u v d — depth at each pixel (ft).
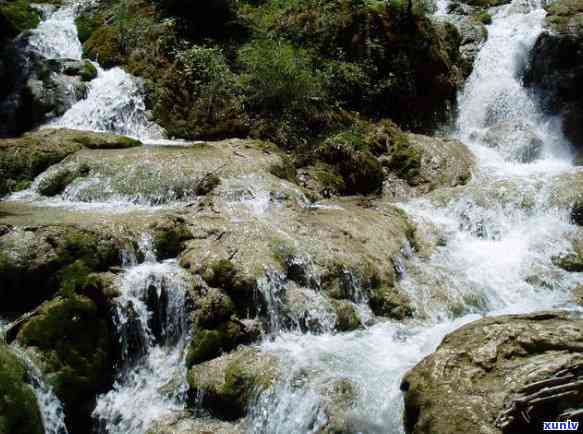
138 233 24.45
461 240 31.73
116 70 40.65
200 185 29.43
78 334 21.25
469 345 19.39
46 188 30.58
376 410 18.97
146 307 22.61
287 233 26.45
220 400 20.12
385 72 42.11
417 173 37.58
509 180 34.71
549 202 32.42
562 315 20.88
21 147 31.94
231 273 23.29
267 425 19.42
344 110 39.88
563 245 30.35
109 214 26.48
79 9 47.19
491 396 17.56
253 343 22.49
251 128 37.01
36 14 46.29
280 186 30.25
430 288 27.09
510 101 45.42
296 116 37.76
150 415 20.49
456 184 36.81
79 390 20.75
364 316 24.93
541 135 43.55
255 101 37.88
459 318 25.93
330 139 36.60
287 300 23.77
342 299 24.90
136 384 21.71
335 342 22.85
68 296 21.59
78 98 38.58
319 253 25.70
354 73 40.37
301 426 18.90
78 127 37.35
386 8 42.88
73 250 22.85
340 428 18.38
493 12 54.03
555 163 41.42
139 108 37.96
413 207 34.06
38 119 37.78
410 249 29.53
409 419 18.47
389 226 29.84
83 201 29.78
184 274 23.02
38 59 40.37
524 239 31.17
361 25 42.01
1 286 22.06
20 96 38.70
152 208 28.32
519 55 46.65
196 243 24.85
